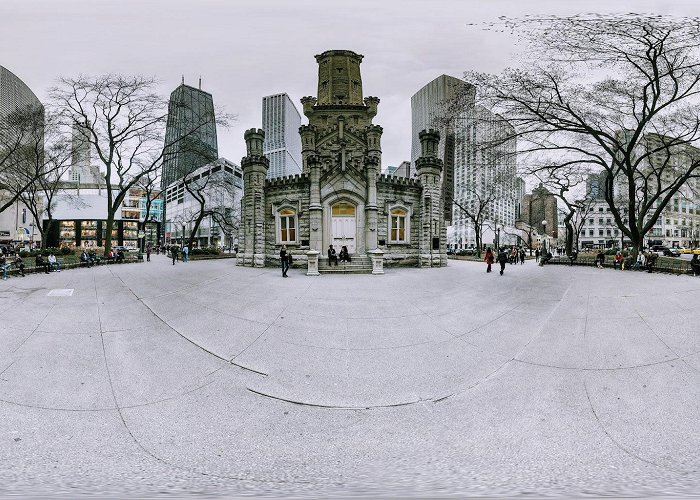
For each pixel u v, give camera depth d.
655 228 82.69
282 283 14.96
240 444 4.51
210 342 7.78
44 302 10.89
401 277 17.44
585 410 5.07
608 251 35.66
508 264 29.52
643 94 19.50
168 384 6.03
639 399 5.27
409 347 7.41
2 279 16.02
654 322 8.02
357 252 23.48
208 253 42.12
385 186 24.73
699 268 14.88
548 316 8.96
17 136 32.12
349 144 36.81
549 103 14.86
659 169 25.25
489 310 9.80
